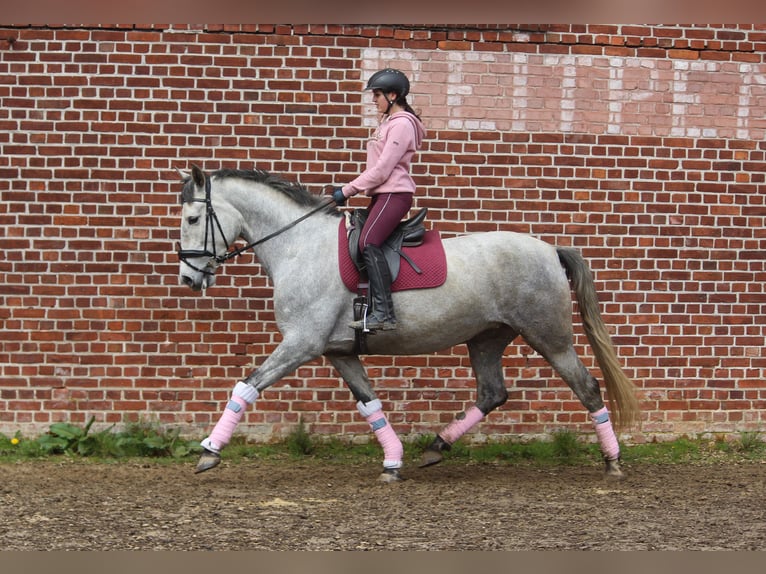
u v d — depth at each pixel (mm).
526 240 6387
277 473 6781
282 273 6223
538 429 7707
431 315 6156
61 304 7445
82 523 5270
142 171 7453
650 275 7781
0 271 7422
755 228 7891
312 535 5098
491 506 5812
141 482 6414
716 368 7867
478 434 7680
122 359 7473
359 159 7547
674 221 7805
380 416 6531
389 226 6062
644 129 7773
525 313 6320
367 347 6277
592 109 7727
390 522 5395
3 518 5340
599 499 6039
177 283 7492
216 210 6246
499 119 7656
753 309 7902
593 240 7730
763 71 7891
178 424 7508
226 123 7488
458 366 7645
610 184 7738
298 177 7527
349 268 6113
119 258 7461
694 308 7836
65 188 7426
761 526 5379
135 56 7441
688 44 7816
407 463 7203
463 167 7633
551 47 7695
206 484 6383
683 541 5047
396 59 7582
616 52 7750
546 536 5121
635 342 7781
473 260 6258
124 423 7488
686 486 6477
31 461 7027
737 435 7895
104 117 7434
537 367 7707
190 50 7457
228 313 7523
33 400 7445
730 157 7859
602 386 7820
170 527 5219
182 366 7500
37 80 7406
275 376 6141
